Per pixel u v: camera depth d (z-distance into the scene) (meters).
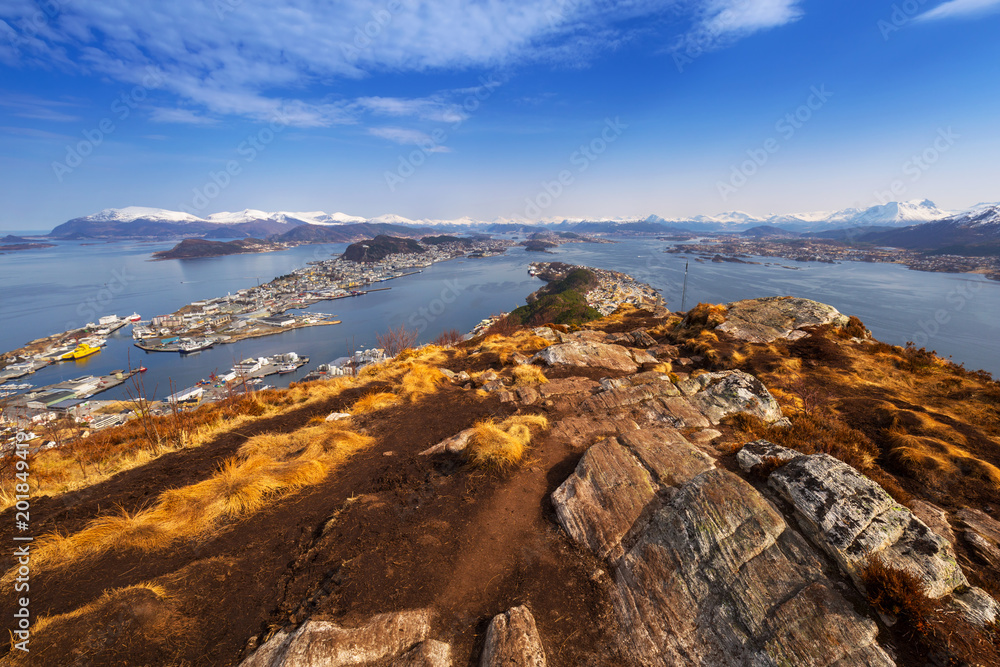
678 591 5.70
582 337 22.91
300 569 6.16
